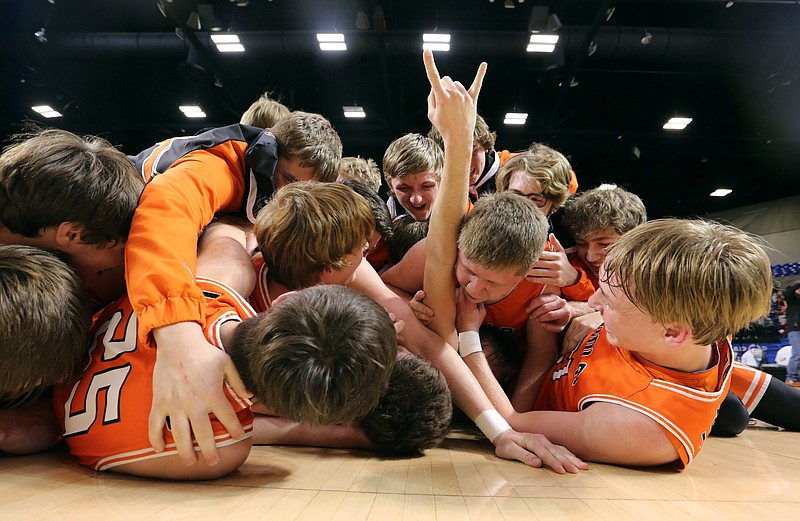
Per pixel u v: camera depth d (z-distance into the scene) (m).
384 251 1.77
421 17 5.71
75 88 6.54
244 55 5.89
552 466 0.92
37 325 0.72
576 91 6.67
